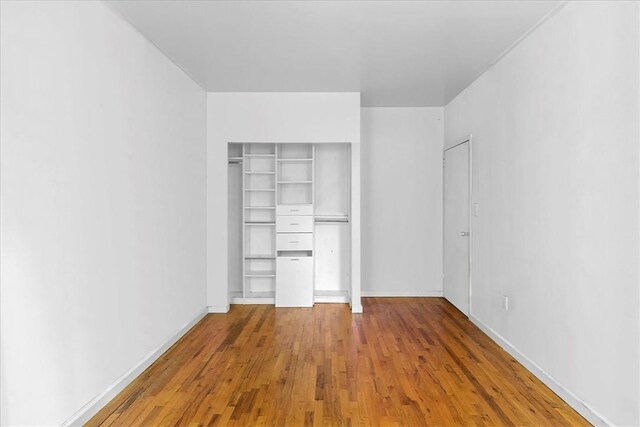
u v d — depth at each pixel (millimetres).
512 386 3463
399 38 3953
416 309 6035
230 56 4426
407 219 6785
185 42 4035
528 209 3842
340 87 5613
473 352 4270
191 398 3250
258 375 3688
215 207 5840
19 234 2369
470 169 5434
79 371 2885
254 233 6668
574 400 3064
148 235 3980
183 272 4922
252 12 3408
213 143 5840
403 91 5820
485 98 4930
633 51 2525
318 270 6797
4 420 2256
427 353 4246
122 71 3500
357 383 3516
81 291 2918
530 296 3803
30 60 2457
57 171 2684
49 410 2588
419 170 6770
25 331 2404
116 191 3396
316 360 4047
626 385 2572
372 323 5316
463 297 5762
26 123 2426
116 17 3402
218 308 5836
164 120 4371
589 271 2932
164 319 4340
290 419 2926
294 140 5848
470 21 3561
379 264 6812
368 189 6773
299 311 5918
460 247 5879
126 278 3549
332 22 3600
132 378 3568
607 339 2742
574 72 3117
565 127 3232
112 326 3316
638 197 2482
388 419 2926
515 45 4105
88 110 3018
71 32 2828
